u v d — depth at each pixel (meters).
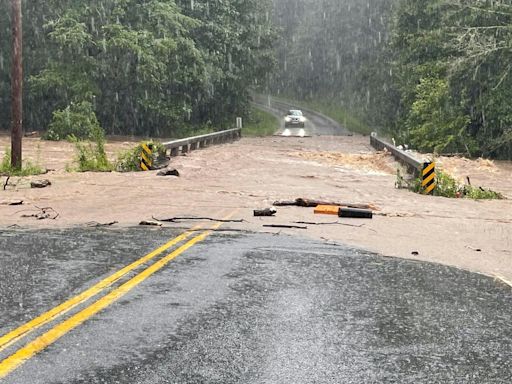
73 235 10.13
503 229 12.55
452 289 7.50
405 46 52.91
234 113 69.50
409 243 10.59
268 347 5.20
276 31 69.88
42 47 49.75
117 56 47.00
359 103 92.75
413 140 41.09
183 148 32.19
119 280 7.23
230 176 21.69
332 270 8.23
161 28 48.16
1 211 12.64
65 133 41.88
